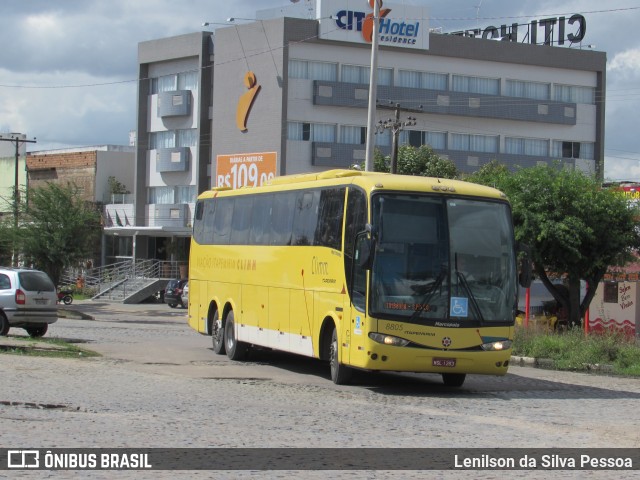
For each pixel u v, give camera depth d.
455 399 16.50
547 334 27.05
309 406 14.63
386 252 16.84
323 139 64.12
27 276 27.69
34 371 18.42
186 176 69.38
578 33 72.81
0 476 8.87
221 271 24.22
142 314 51.88
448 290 16.97
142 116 71.88
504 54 69.62
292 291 20.05
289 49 62.97
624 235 29.75
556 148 72.00
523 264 17.75
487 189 17.88
